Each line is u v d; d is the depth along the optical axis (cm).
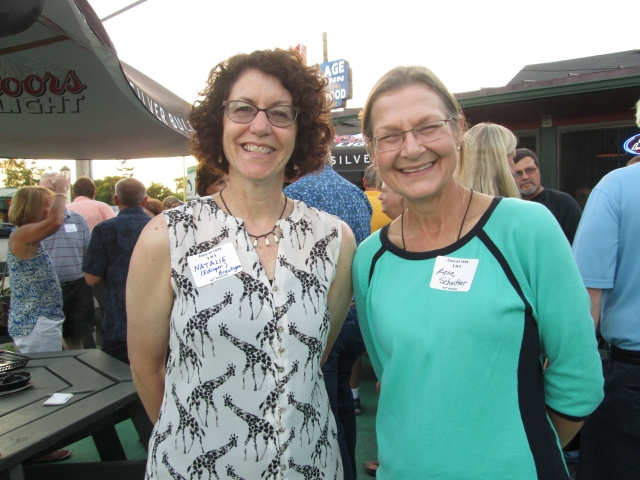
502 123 570
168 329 123
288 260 119
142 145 360
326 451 122
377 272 121
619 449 151
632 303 146
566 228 303
